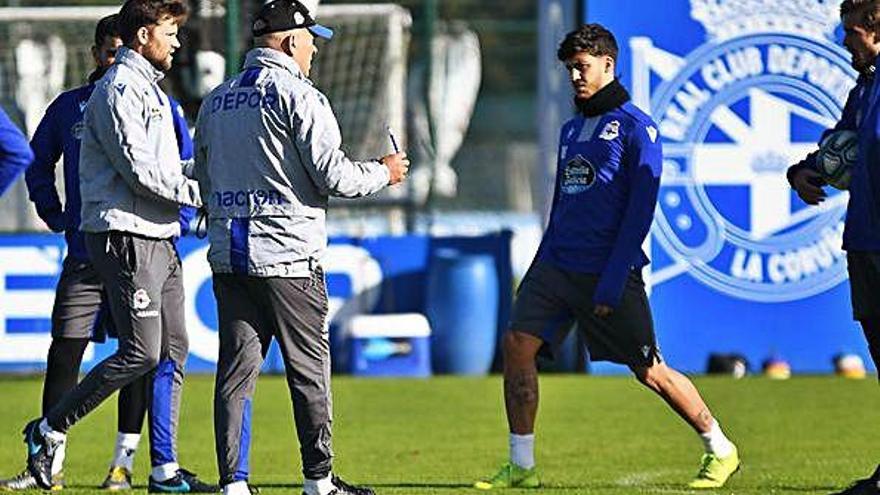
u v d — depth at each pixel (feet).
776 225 172.76
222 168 79.61
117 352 88.17
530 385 96.22
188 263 178.50
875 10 84.58
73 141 94.89
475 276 183.62
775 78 171.53
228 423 81.15
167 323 91.91
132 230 86.79
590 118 94.38
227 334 81.20
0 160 80.23
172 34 86.84
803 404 150.10
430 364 184.44
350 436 131.44
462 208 392.68
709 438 96.94
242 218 79.10
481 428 136.87
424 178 274.36
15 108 213.87
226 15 177.37
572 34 94.17
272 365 186.19
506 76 393.91
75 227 94.94
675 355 173.47
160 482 92.63
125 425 95.66
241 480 81.56
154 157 85.05
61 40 215.10
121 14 86.38
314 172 78.13
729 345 173.99
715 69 171.63
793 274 173.68
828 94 171.63
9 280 174.40
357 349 181.88
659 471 108.47
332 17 222.48
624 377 178.19
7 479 96.58
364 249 185.47
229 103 79.46
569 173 94.48
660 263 172.65
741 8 171.32
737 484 99.66
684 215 172.35
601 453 119.14
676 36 171.53
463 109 285.43
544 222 179.32
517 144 394.93
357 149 226.79
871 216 84.48
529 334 95.30
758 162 172.04
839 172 88.74
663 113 171.53
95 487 96.94
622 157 93.15
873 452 118.42
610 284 91.66
